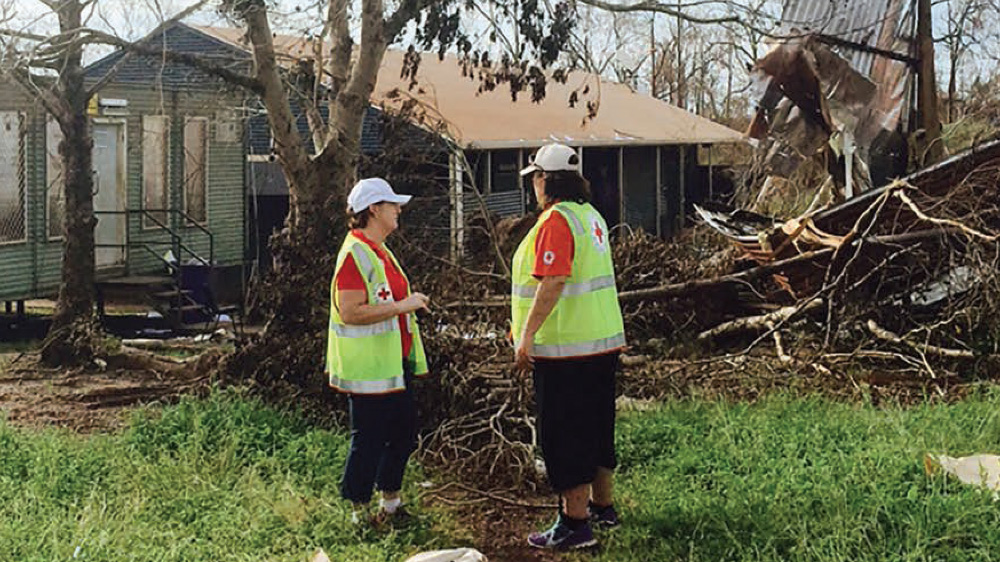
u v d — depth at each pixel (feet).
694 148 102.83
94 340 44.09
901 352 39.58
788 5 66.44
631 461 28.25
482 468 28.02
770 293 45.11
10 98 54.39
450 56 93.35
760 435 28.45
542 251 21.85
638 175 95.71
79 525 22.24
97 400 37.45
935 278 40.32
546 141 76.43
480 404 30.17
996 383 35.60
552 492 27.04
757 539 21.90
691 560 21.36
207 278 60.44
